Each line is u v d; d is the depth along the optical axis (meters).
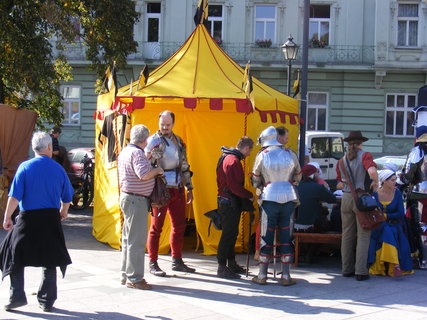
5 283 6.20
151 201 6.07
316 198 7.48
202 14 8.98
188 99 7.42
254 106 7.57
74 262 7.37
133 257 6.04
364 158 6.61
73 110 26.25
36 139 5.21
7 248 5.08
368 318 5.25
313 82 25.56
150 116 7.87
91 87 25.94
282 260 6.42
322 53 25.45
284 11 25.67
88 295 5.80
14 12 12.35
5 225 5.09
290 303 5.68
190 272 6.91
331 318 5.21
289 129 9.03
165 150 6.66
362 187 6.62
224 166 6.49
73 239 9.14
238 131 7.93
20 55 12.22
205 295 5.91
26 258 4.99
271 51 25.59
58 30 14.09
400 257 7.03
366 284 6.55
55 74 13.66
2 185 10.00
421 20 24.83
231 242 6.64
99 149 9.39
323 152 14.68
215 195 7.94
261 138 6.47
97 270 6.93
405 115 25.27
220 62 8.59
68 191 5.31
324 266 7.51
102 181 9.10
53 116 15.04
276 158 6.27
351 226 6.83
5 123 10.07
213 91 7.71
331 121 25.55
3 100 13.20
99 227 9.00
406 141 25.22
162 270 6.91
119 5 13.95
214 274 6.84
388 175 7.09
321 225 7.57
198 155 7.95
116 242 8.29
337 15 25.45
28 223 5.03
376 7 24.73
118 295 5.82
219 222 6.68
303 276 6.89
